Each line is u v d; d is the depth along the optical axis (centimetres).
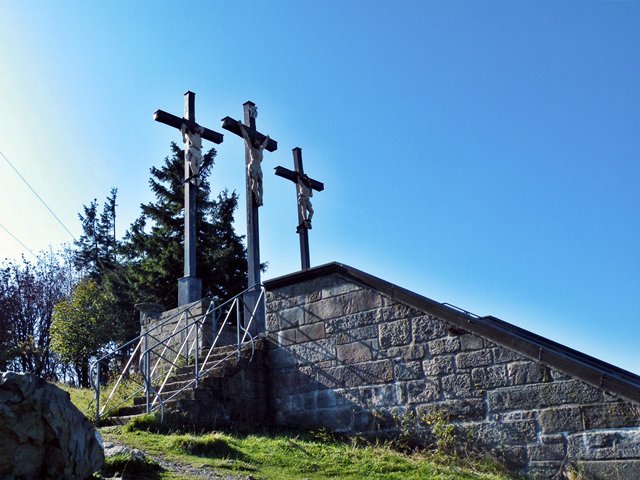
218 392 1223
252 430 1217
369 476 948
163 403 1145
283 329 1342
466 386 1106
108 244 4834
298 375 1298
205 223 3491
